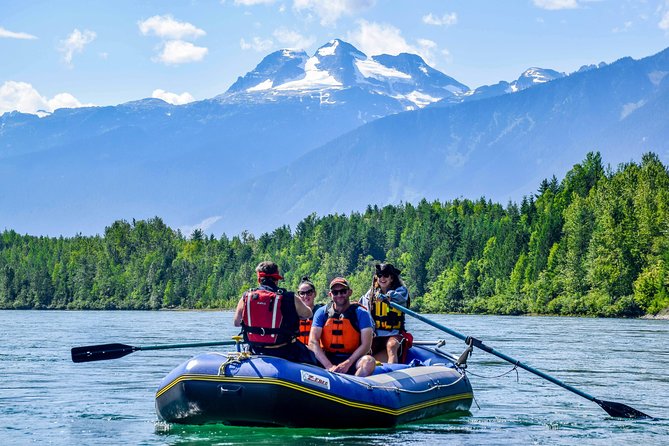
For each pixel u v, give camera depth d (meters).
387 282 13.96
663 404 15.97
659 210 82.25
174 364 23.38
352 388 11.73
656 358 25.80
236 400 11.27
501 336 39.50
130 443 11.30
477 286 109.31
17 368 22.23
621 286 81.94
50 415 13.90
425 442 11.52
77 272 170.50
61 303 168.00
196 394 11.42
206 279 158.88
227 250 165.50
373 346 13.83
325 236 154.12
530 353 27.84
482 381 19.70
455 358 15.02
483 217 136.50
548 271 93.62
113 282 166.12
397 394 12.39
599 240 83.88
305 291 13.16
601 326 54.19
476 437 12.10
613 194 89.81
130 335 40.50
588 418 14.13
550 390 17.97
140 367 22.45
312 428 11.59
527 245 106.06
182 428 12.10
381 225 157.12
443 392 13.58
